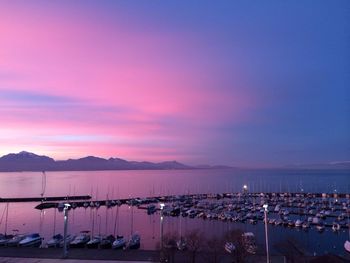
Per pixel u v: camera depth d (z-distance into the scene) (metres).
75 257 57.59
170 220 161.12
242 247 58.81
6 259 56.56
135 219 167.75
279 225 142.50
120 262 54.69
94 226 150.00
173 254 56.78
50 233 133.75
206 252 59.31
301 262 56.72
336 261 52.03
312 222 144.38
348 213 168.00
